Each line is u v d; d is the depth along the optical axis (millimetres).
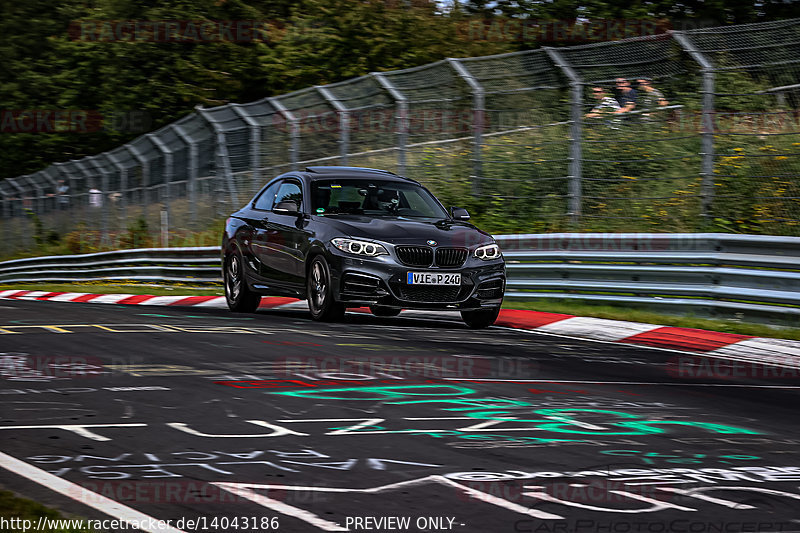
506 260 16406
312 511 4621
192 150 24906
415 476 5312
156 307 15625
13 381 7898
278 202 13977
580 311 14547
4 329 11289
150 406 7008
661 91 19312
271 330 11406
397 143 21641
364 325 12406
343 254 12227
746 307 13242
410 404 7320
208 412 6844
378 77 20344
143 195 27891
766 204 17312
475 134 19484
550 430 6570
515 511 4711
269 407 7059
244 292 14617
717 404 7863
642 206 18656
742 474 5594
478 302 12430
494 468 5527
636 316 13820
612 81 17656
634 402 7762
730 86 18688
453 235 12531
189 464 5430
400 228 12406
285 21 37594
